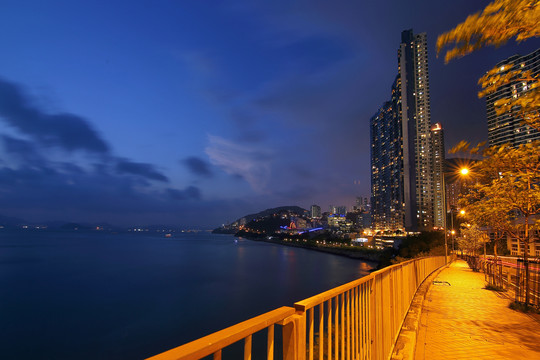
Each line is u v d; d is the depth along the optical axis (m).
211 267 92.00
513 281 15.18
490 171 9.81
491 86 3.82
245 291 55.41
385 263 71.44
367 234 190.88
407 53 174.38
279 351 23.81
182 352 1.04
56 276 72.62
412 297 9.73
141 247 185.38
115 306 44.94
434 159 164.38
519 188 10.27
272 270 85.88
